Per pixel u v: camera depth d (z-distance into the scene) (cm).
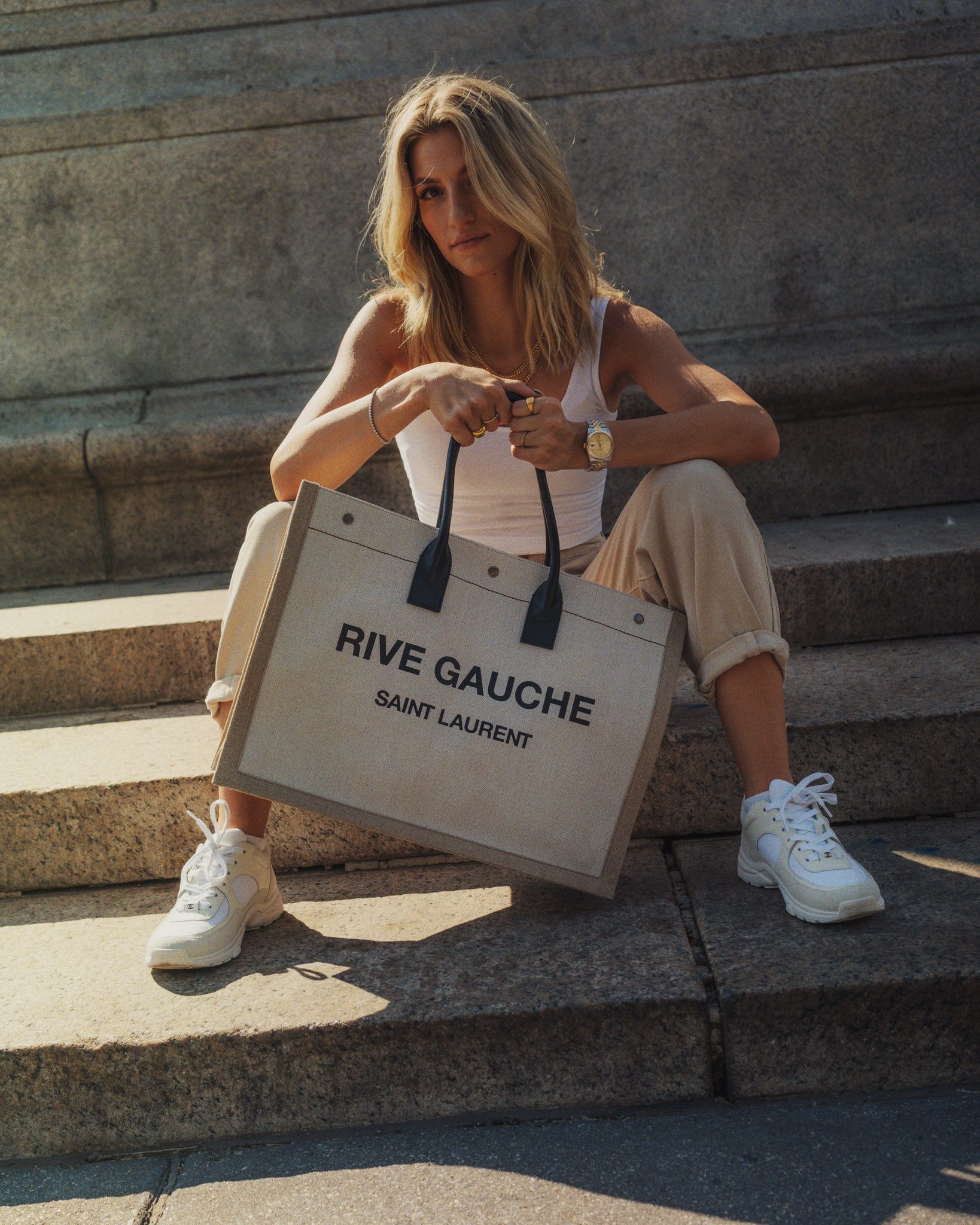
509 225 169
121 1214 126
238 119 322
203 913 156
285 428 295
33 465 295
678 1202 117
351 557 146
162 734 218
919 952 140
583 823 155
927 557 234
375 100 321
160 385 328
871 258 320
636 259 323
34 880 193
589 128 321
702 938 150
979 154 316
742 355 318
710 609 156
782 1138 128
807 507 302
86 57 352
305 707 147
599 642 152
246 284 326
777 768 161
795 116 317
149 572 307
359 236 324
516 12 348
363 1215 120
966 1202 113
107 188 324
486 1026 137
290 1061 139
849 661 223
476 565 149
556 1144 130
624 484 295
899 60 315
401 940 160
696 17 346
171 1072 139
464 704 150
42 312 328
